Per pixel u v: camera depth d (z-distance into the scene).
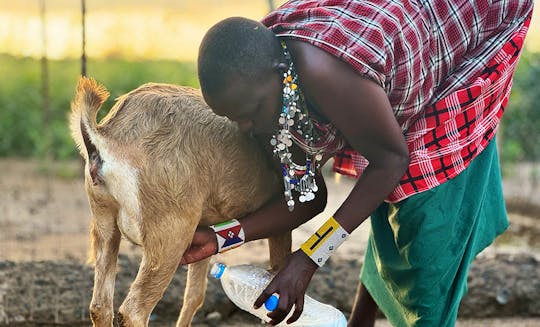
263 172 4.09
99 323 3.97
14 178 10.38
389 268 4.17
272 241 4.53
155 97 3.93
